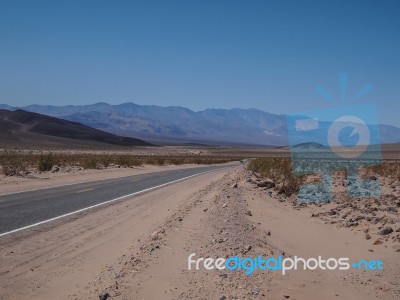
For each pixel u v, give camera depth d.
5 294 6.86
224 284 6.34
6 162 29.22
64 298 6.64
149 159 66.69
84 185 24.05
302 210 13.32
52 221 12.88
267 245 8.29
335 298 5.99
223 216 11.00
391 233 9.46
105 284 6.93
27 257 8.96
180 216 12.39
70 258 8.88
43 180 26.17
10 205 15.62
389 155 106.00
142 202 17.48
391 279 6.78
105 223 12.70
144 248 8.69
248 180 19.22
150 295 6.25
